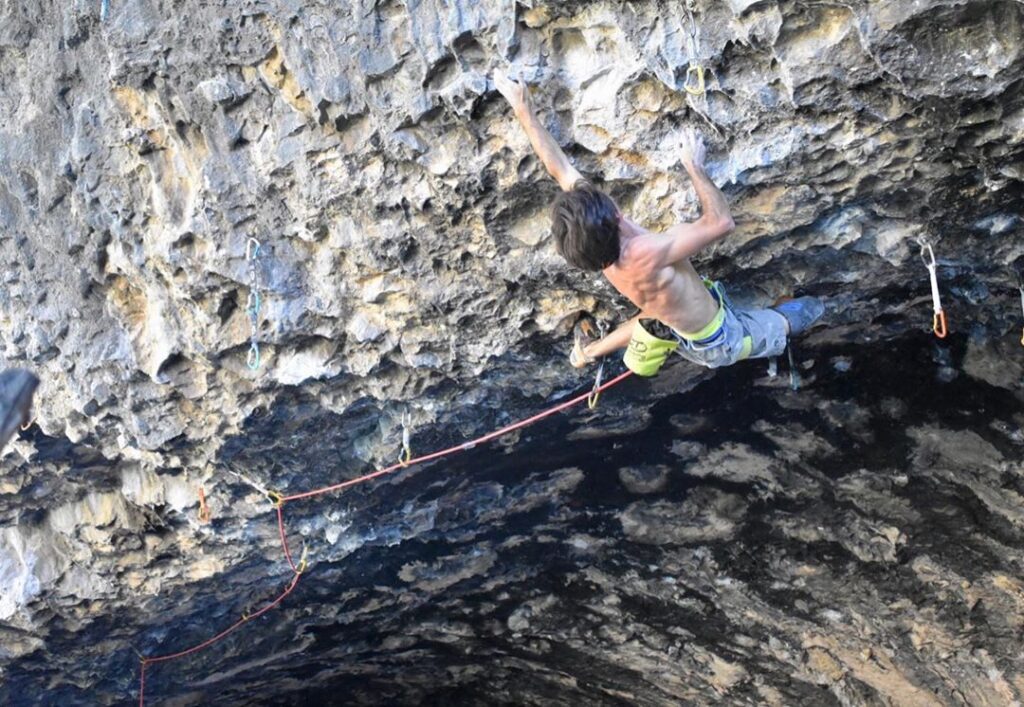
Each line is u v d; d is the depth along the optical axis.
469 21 5.29
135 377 7.20
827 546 9.51
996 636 9.23
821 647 10.26
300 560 9.09
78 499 8.75
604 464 8.99
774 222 5.73
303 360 6.90
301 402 7.27
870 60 4.84
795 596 9.94
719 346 5.67
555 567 10.48
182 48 5.96
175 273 6.62
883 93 5.00
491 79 5.38
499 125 5.55
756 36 4.92
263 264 6.43
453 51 5.37
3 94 6.80
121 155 6.48
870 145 5.23
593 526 9.89
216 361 6.96
